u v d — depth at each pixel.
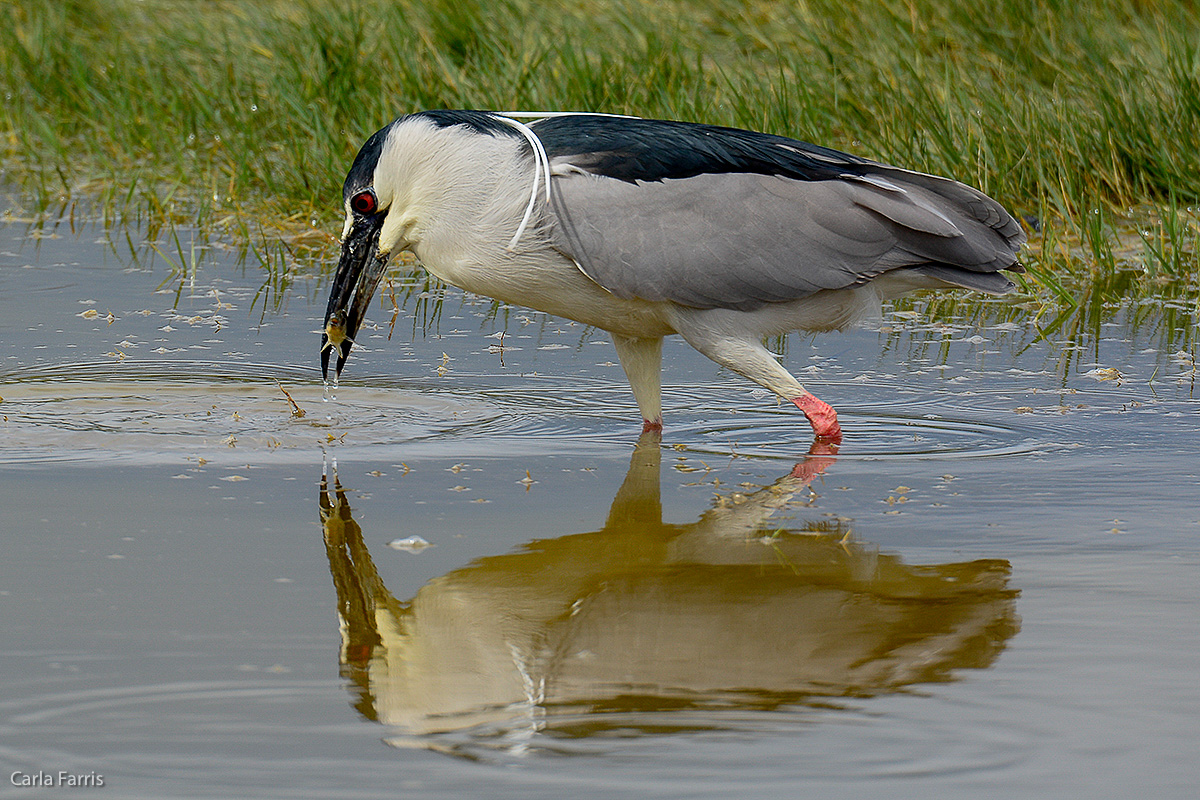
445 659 6.64
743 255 10.05
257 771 5.65
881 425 10.64
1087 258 15.55
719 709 6.20
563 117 10.61
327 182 17.66
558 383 11.77
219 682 6.34
